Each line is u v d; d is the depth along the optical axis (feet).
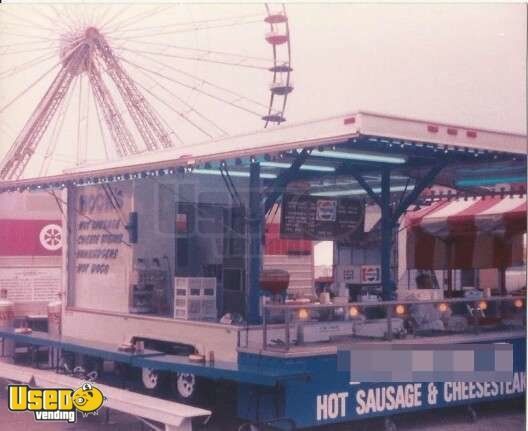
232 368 20.68
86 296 28.50
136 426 22.39
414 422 23.17
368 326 22.89
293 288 26.45
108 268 27.48
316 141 19.88
